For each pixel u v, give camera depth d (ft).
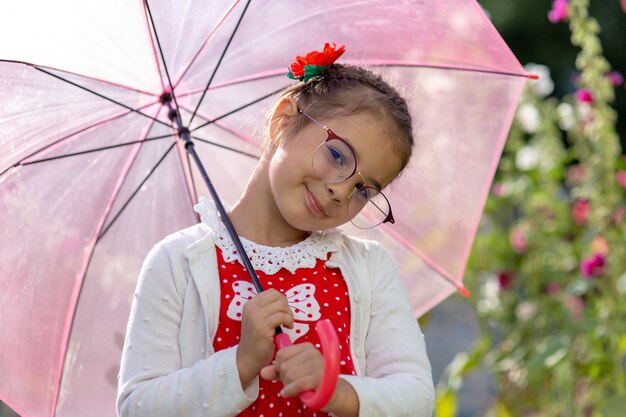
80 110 8.95
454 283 9.68
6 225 8.75
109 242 9.29
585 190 15.74
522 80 9.43
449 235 9.57
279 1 9.07
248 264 7.57
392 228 9.49
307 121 7.71
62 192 9.01
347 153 7.53
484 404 23.40
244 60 9.25
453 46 9.21
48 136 8.84
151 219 9.44
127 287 9.34
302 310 7.70
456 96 9.40
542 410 16.19
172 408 7.06
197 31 9.00
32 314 8.93
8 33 8.16
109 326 9.29
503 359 16.51
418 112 9.31
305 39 9.21
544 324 16.49
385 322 8.04
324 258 8.04
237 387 6.99
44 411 9.03
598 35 44.65
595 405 15.19
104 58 8.75
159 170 9.42
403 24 9.14
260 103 9.34
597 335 14.92
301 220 7.64
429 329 32.65
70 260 9.09
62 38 8.44
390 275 8.38
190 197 9.52
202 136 9.46
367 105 7.69
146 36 8.84
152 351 7.41
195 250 7.70
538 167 17.24
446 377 17.29
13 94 8.54
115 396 9.29
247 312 7.08
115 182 9.25
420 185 9.44
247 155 9.39
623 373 14.92
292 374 6.74
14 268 8.82
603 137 15.52
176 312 7.55
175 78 9.16
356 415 7.13
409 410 7.37
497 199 17.69
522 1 44.98
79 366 9.20
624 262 15.05
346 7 9.12
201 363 7.14
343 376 7.23
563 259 16.74
